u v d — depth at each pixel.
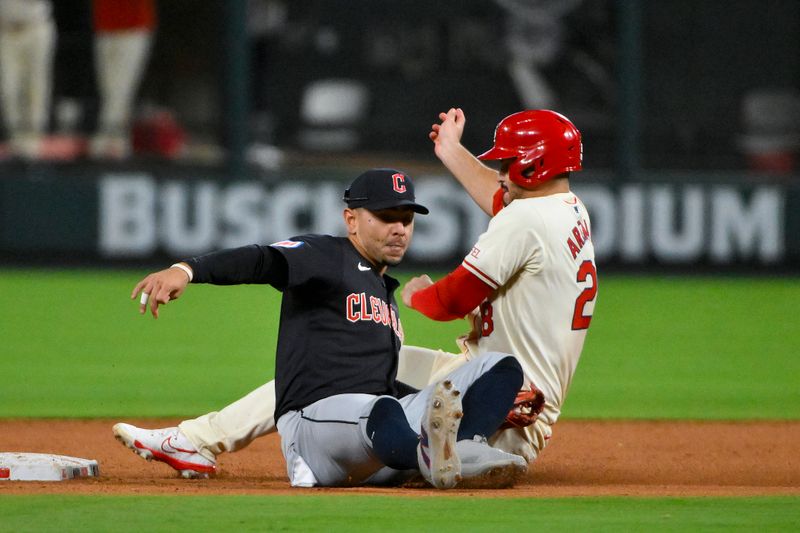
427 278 17.78
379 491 15.79
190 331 42.53
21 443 23.06
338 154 60.16
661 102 60.00
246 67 56.41
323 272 16.45
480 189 19.34
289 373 16.70
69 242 55.78
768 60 60.16
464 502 14.77
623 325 44.56
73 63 58.38
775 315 47.00
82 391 30.72
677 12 59.75
